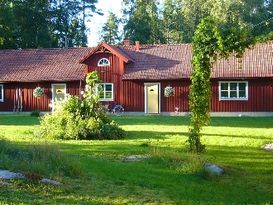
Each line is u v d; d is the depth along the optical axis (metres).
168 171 13.19
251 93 37.00
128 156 15.31
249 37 16.05
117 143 18.47
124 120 30.45
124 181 11.69
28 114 38.59
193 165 13.31
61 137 19.94
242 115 36.88
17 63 42.53
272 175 13.59
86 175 11.83
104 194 10.34
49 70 40.88
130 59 39.09
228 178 13.15
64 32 67.56
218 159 15.57
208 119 16.81
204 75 16.61
